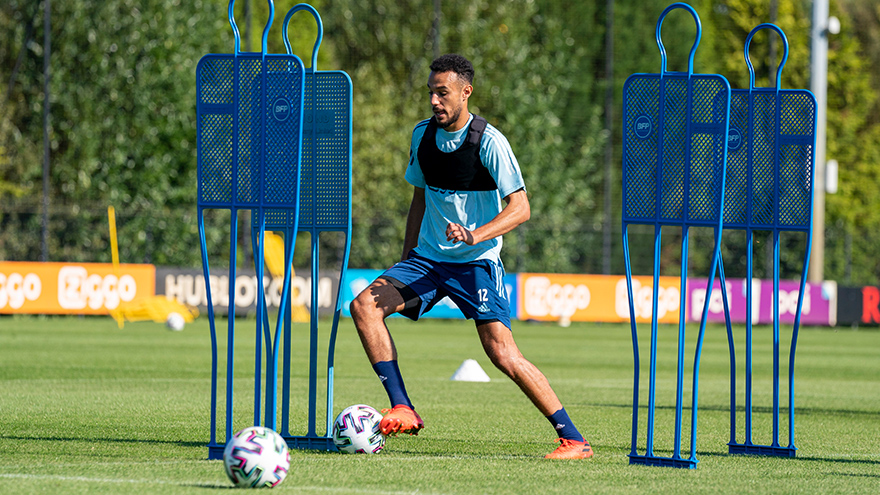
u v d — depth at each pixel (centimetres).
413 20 12850
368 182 12112
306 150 2339
